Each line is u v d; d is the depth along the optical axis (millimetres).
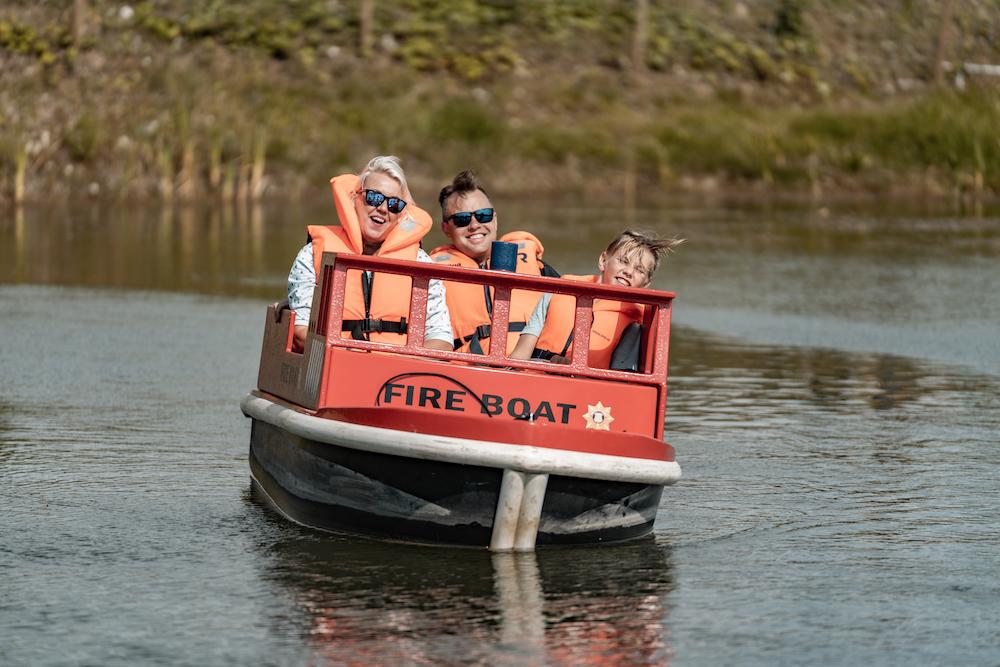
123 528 13148
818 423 18859
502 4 78812
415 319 12742
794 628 10625
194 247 40562
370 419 12266
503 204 55969
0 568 11852
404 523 12523
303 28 72500
